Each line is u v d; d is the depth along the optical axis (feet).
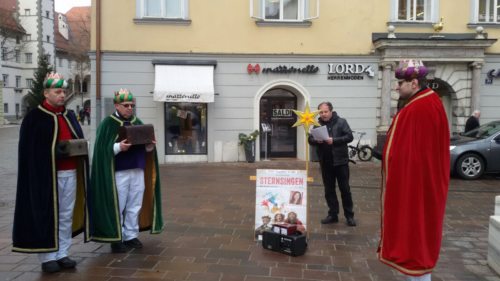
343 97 51.19
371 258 18.03
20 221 15.44
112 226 17.53
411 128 12.08
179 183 36.50
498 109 52.49
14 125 153.38
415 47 49.78
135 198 18.65
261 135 52.90
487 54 51.88
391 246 12.42
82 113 136.36
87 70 147.02
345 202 23.12
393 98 50.83
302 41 50.47
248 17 49.83
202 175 41.09
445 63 51.26
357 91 51.21
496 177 41.78
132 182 18.44
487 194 33.12
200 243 19.71
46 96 15.79
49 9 204.23
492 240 17.10
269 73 50.44
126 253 18.24
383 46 49.44
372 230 22.25
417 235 12.03
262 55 50.14
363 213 26.07
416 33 51.49
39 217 15.37
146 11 49.39
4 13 161.38
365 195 31.86
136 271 16.24
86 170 16.93
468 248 19.74
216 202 28.76
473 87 51.39
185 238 20.48
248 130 50.78
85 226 17.02
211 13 49.55
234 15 49.75
